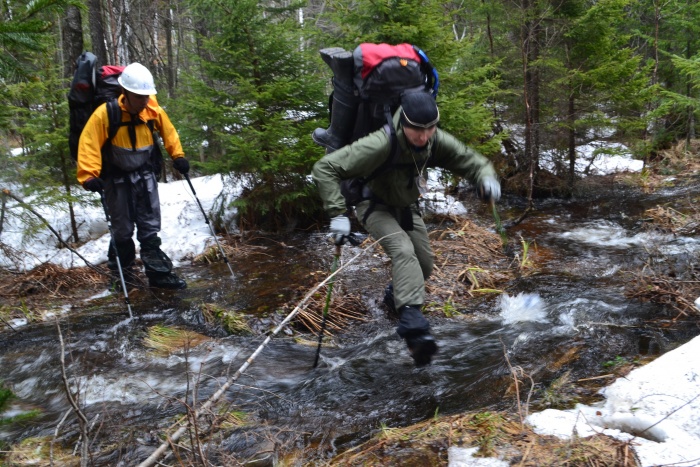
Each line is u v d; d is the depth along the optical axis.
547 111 8.16
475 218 7.23
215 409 3.03
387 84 3.26
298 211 7.22
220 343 4.16
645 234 6.12
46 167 6.71
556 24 7.70
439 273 5.14
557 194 8.38
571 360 3.25
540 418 2.43
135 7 13.84
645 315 3.91
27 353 4.13
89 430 2.63
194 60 6.86
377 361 3.71
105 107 4.80
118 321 4.65
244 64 6.65
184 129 6.91
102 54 9.30
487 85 7.16
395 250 3.32
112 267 5.39
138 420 3.10
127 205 5.14
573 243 6.05
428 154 3.20
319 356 3.83
